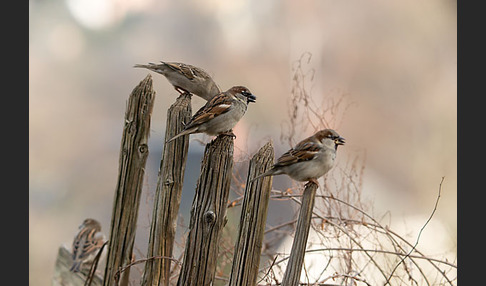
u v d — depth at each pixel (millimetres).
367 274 8992
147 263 6859
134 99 6891
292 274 5969
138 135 6914
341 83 24922
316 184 6227
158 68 7738
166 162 6703
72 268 8766
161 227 6746
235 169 8820
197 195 6320
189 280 6309
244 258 6098
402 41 25500
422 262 10445
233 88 6809
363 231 8789
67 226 19859
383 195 18766
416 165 21000
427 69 25328
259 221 6078
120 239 7031
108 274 7086
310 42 24656
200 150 12961
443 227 12953
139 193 7027
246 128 12227
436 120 23359
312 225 8109
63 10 25000
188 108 6723
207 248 6285
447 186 18953
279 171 6160
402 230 12945
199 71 7727
